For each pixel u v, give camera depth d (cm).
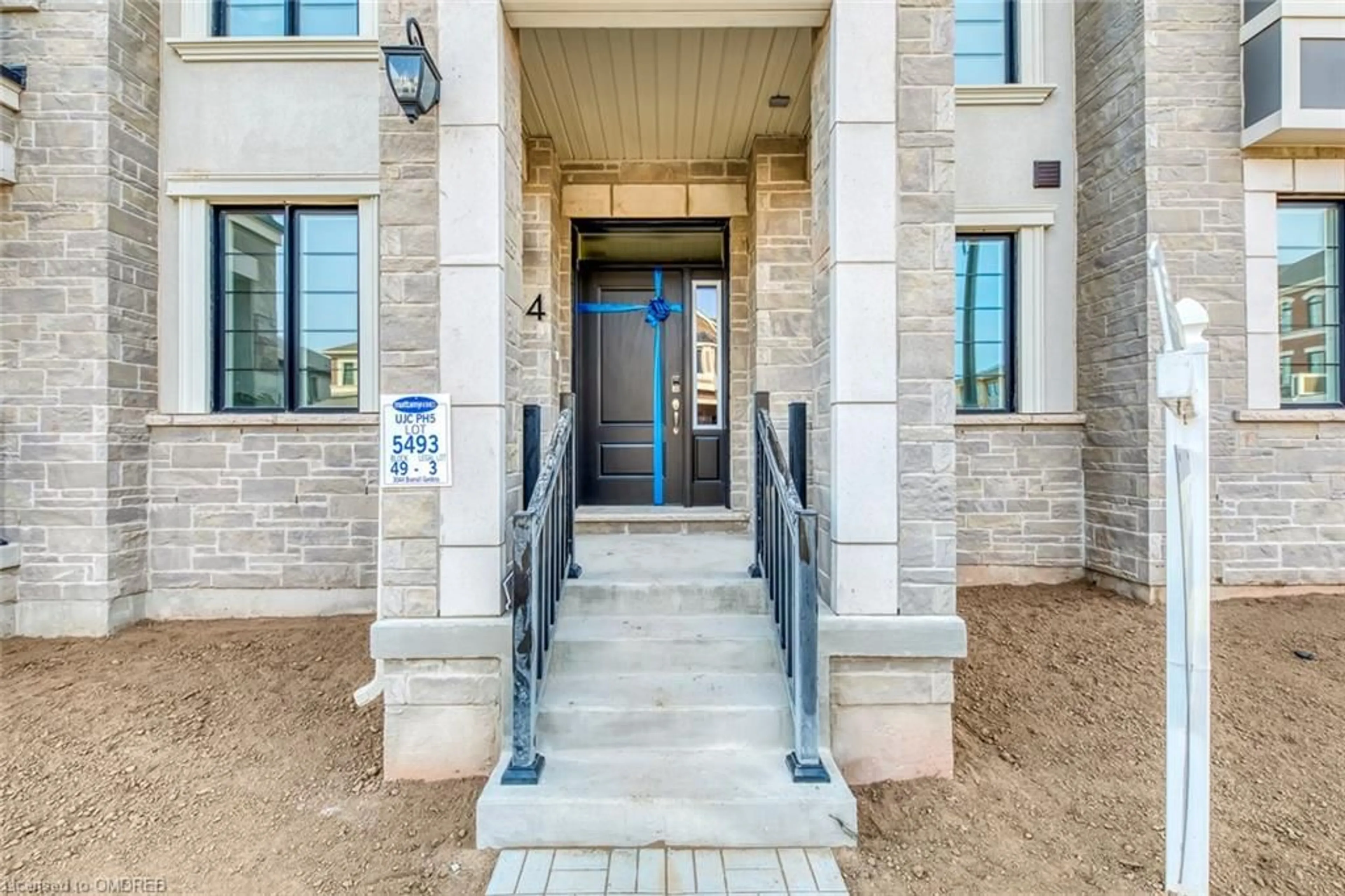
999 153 541
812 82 347
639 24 308
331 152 503
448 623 288
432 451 289
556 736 286
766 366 486
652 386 565
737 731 287
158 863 244
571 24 307
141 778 292
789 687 290
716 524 490
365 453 498
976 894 229
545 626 295
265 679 381
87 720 334
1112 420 503
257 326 519
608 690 299
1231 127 475
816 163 332
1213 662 381
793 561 274
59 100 454
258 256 518
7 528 453
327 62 502
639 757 276
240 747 316
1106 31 510
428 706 292
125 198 471
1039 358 541
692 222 538
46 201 453
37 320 454
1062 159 542
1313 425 476
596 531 488
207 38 498
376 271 507
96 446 454
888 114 292
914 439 293
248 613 494
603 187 522
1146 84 474
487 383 290
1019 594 504
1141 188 477
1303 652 389
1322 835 255
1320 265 496
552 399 484
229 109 503
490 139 291
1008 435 535
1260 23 460
